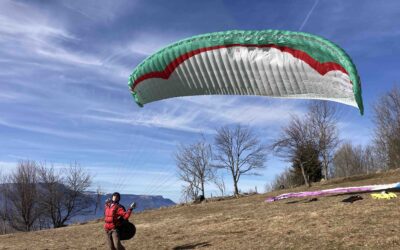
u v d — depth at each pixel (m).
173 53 12.74
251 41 11.61
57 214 50.09
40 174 50.12
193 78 13.12
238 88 12.77
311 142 38.50
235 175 49.97
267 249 10.43
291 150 38.22
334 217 13.27
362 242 9.77
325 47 10.33
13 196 49.28
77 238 17.67
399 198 15.71
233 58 12.13
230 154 49.75
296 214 15.27
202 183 52.22
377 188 18.88
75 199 50.75
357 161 72.00
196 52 12.48
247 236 12.43
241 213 18.98
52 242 16.94
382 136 53.50
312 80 11.42
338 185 28.36
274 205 20.58
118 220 11.02
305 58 11.09
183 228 16.61
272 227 13.25
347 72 9.95
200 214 22.12
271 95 12.38
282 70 11.67
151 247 13.18
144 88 13.89
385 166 62.22
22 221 50.19
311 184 34.88
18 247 16.17
